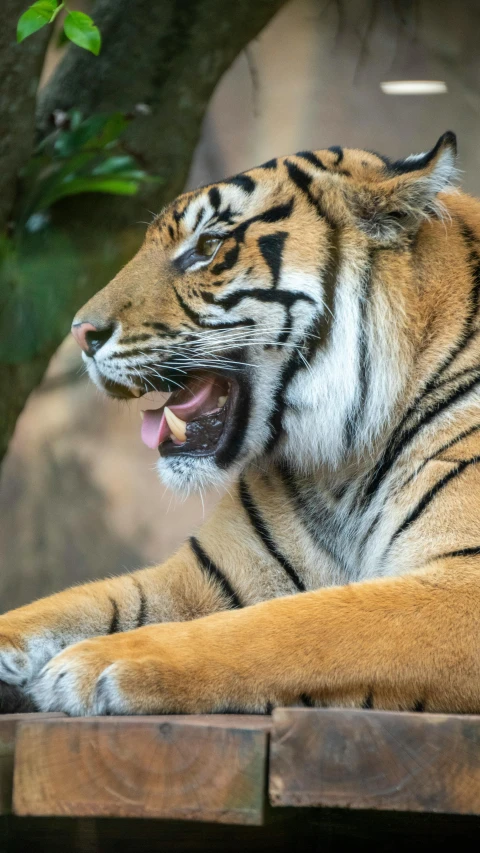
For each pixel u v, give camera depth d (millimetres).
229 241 6527
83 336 6625
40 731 4531
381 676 5168
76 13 6953
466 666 5211
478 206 6980
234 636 5262
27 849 5410
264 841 5512
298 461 6738
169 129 9578
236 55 9867
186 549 6926
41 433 22609
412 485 6180
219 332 6527
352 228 6461
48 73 17016
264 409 6637
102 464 22750
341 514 6730
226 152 22547
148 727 4457
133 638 5328
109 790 4457
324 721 4410
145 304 6598
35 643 6145
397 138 21938
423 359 6352
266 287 6457
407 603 5402
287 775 4398
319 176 6578
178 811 4395
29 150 8672
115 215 9273
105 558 22266
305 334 6477
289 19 20875
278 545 6852
